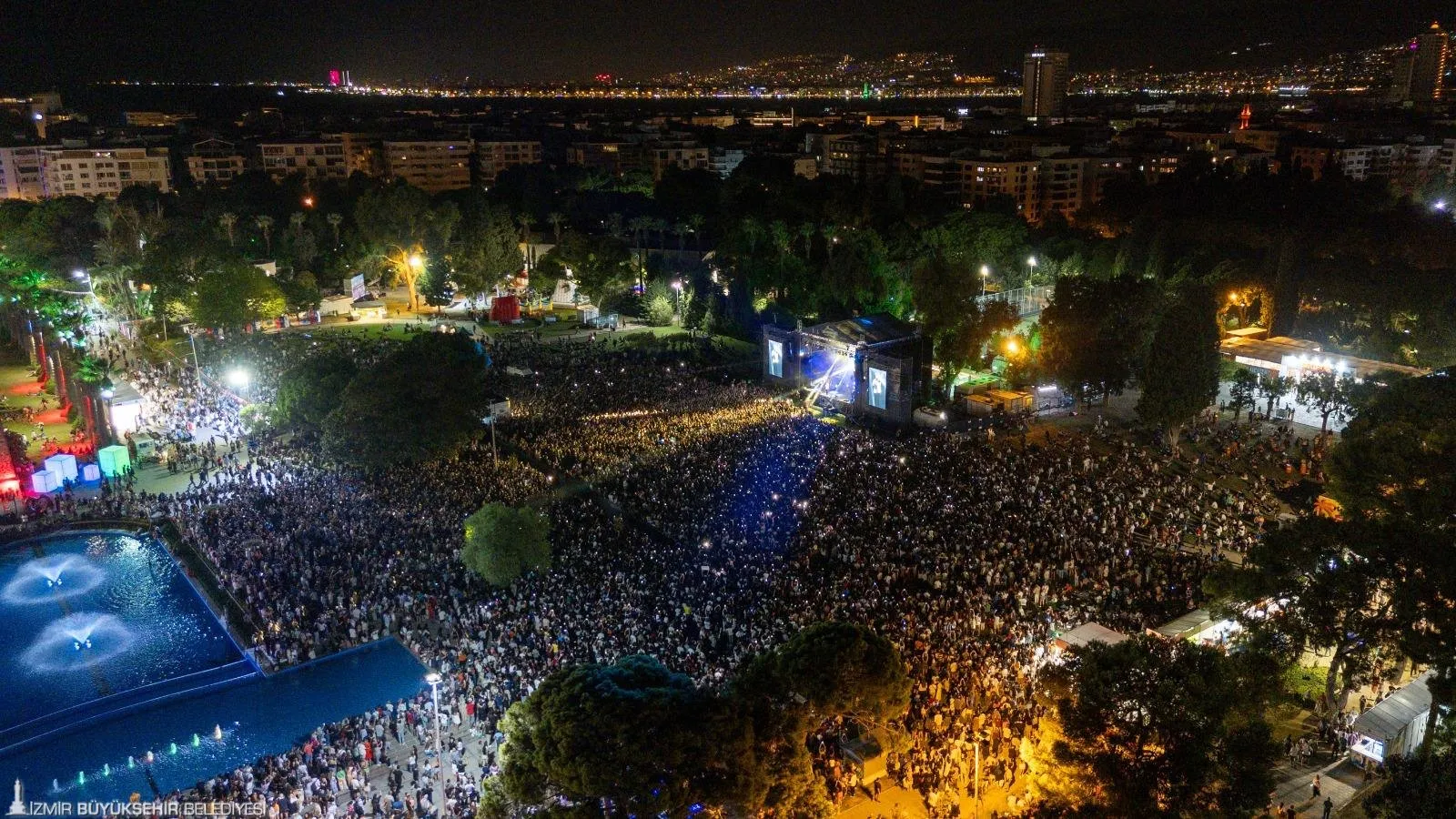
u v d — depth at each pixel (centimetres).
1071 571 6438
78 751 5175
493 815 3522
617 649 5544
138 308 14338
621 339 14212
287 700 5562
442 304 15625
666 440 9262
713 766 3338
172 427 9931
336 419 8556
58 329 12531
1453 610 4284
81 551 7675
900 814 4453
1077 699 3784
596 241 15875
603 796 3212
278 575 6706
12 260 16088
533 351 13138
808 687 3566
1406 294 11488
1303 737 4931
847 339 10906
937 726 4903
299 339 13025
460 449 9138
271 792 4628
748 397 10994
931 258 11525
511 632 5841
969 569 6481
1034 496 7656
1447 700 4153
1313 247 14425
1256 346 11362
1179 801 3488
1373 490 4922
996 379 12038
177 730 5344
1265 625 4806
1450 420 5672
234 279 13212
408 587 6525
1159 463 8869
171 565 7338
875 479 8088
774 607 6019
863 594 6156
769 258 14762
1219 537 7081
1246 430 9769
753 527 7244
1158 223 14450
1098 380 10375
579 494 8119
